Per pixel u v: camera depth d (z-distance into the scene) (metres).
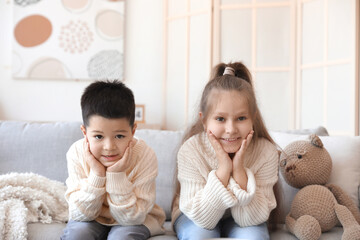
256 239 1.40
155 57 3.82
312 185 1.66
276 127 3.38
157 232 1.60
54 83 3.80
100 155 1.48
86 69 3.78
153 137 2.00
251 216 1.48
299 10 3.34
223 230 1.62
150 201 1.55
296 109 3.36
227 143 1.53
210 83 1.60
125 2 3.79
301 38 3.35
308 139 1.76
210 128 1.54
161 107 3.80
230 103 1.50
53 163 1.92
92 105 1.43
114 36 3.79
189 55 3.54
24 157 1.92
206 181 1.58
